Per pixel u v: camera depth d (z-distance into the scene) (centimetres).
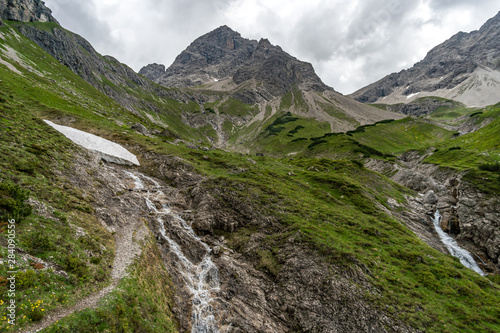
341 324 2666
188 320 2644
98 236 2767
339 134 16925
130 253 2773
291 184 5928
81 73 16275
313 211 4578
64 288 1919
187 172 5628
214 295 3031
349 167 7819
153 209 4103
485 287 3186
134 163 5800
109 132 7031
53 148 3875
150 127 10544
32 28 14162
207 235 3975
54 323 1623
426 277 3178
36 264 1905
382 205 5672
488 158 8106
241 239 3941
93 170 4234
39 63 11612
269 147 18575
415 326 2514
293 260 3384
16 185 2525
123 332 1897
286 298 3000
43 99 7638
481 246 4875
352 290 2916
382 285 2970
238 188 4981
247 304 2952
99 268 2320
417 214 5772
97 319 1819
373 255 3500
